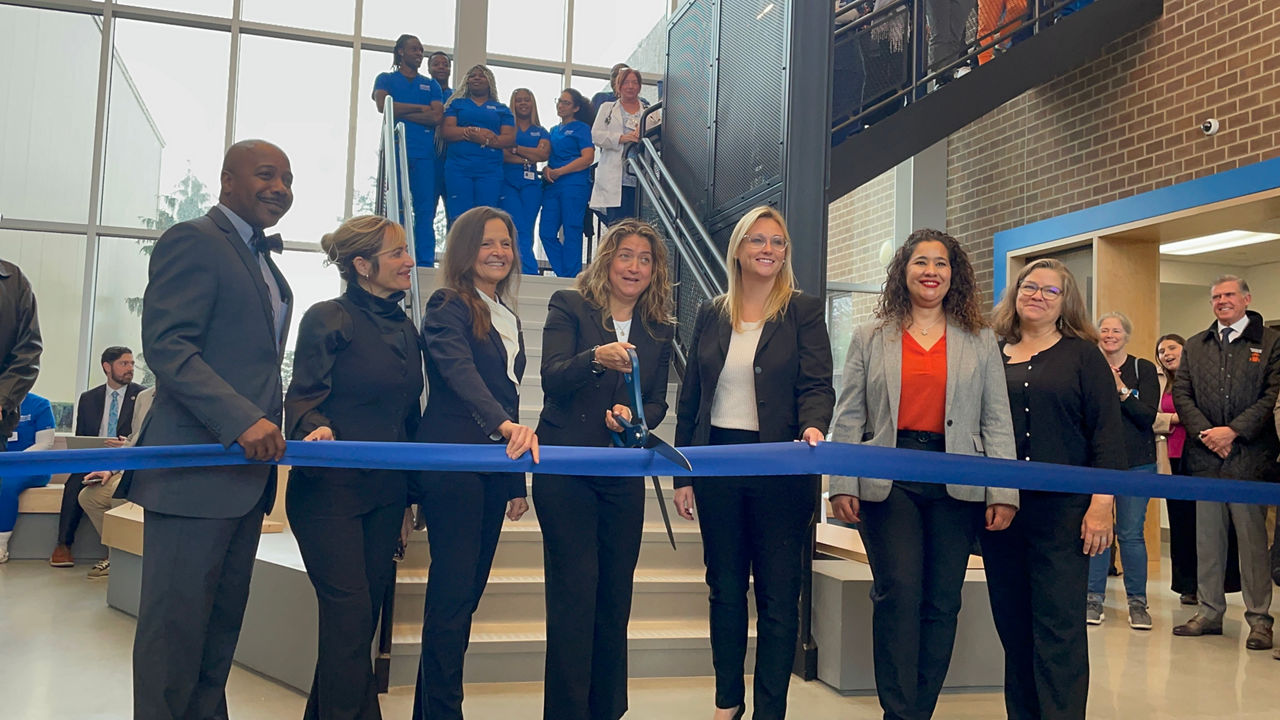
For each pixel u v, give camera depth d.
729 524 2.40
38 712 2.76
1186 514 5.04
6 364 2.39
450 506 2.21
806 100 3.94
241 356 1.93
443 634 2.20
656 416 2.41
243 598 2.04
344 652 2.06
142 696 1.83
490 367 2.33
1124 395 4.57
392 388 2.23
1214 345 4.20
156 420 1.95
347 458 2.00
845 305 8.41
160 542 1.87
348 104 8.42
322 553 2.08
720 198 4.79
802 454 2.20
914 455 2.25
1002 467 2.29
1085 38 5.31
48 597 4.66
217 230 1.95
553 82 8.64
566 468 2.12
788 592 2.34
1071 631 2.37
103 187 8.08
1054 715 2.35
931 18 4.89
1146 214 5.55
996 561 2.56
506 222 2.40
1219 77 5.27
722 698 2.46
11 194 7.86
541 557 3.53
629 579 2.33
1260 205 4.98
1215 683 3.41
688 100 5.43
